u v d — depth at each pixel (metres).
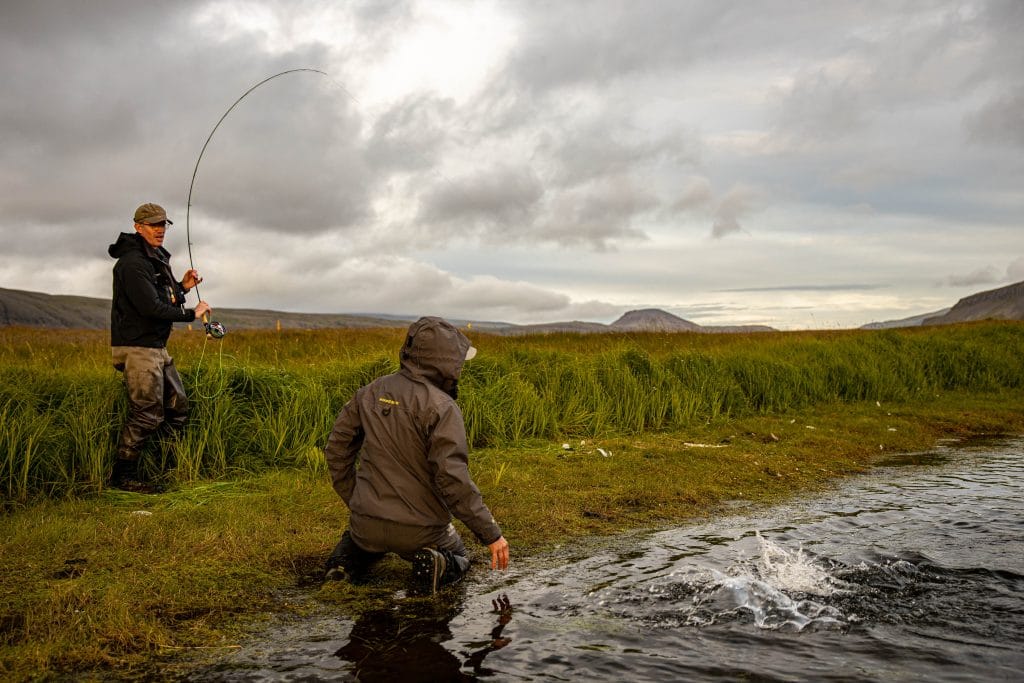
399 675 2.97
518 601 3.81
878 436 9.42
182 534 4.80
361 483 3.92
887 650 3.13
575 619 3.55
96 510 5.46
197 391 6.99
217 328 6.70
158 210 6.04
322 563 4.44
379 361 8.70
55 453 6.04
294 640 3.34
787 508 5.94
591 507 5.84
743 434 9.33
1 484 5.77
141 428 6.11
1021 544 4.72
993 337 17.52
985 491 6.45
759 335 18.91
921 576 4.08
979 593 3.81
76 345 11.26
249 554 4.51
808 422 10.27
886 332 16.55
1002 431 10.23
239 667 3.06
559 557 4.61
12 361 8.47
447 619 3.57
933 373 14.08
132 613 3.58
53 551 4.41
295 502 5.77
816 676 2.88
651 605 3.72
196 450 6.70
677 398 10.02
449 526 4.11
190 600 3.79
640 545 4.86
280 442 7.05
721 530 5.25
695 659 3.07
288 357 12.30
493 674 2.96
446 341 3.86
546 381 9.64
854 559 4.39
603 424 9.18
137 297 5.88
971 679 2.84
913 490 6.55
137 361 6.02
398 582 4.11
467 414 8.26
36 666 3.05
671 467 7.31
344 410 4.04
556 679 2.90
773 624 3.45
